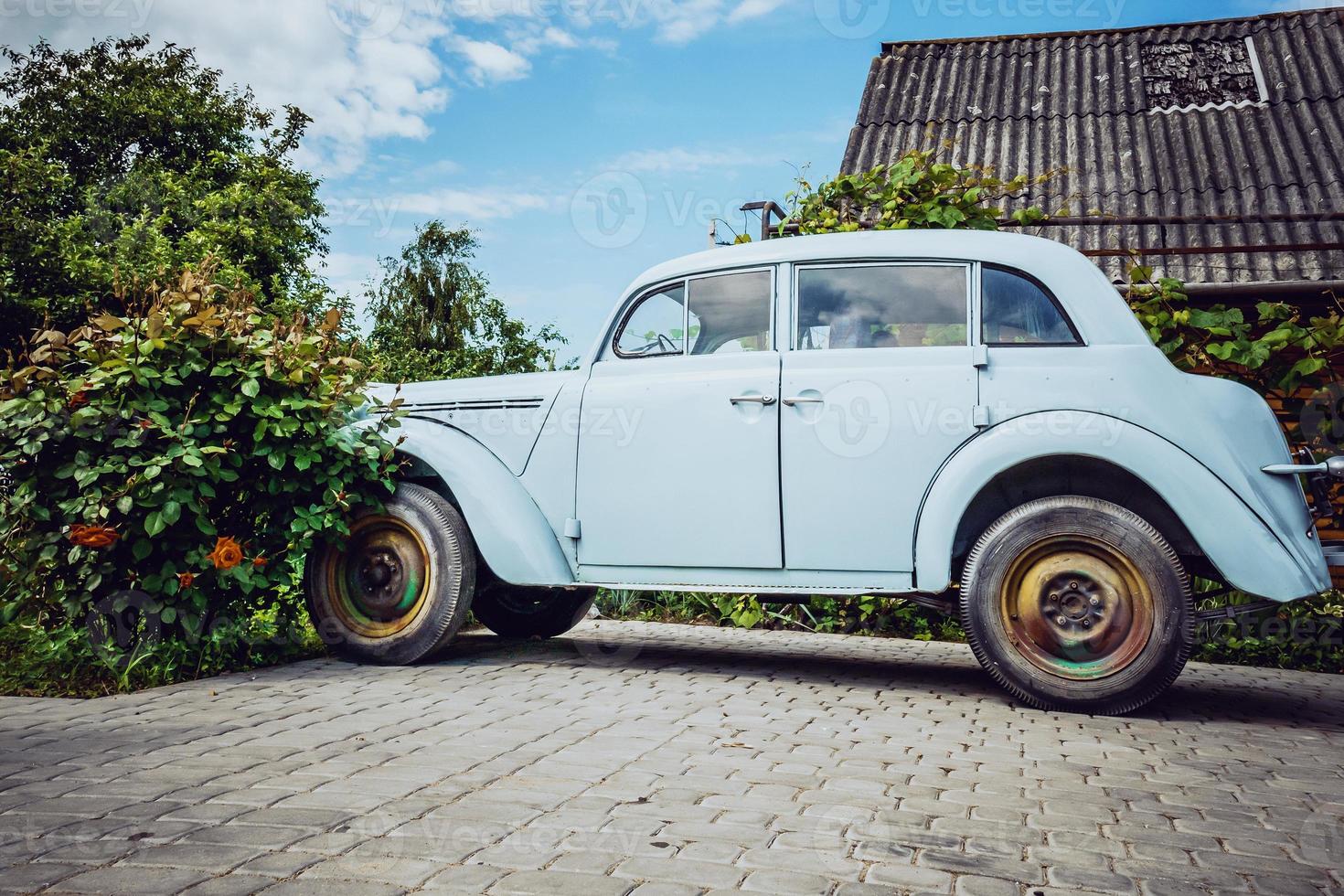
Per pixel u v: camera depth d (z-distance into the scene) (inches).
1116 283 309.4
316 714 147.9
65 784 108.5
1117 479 169.9
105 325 178.4
